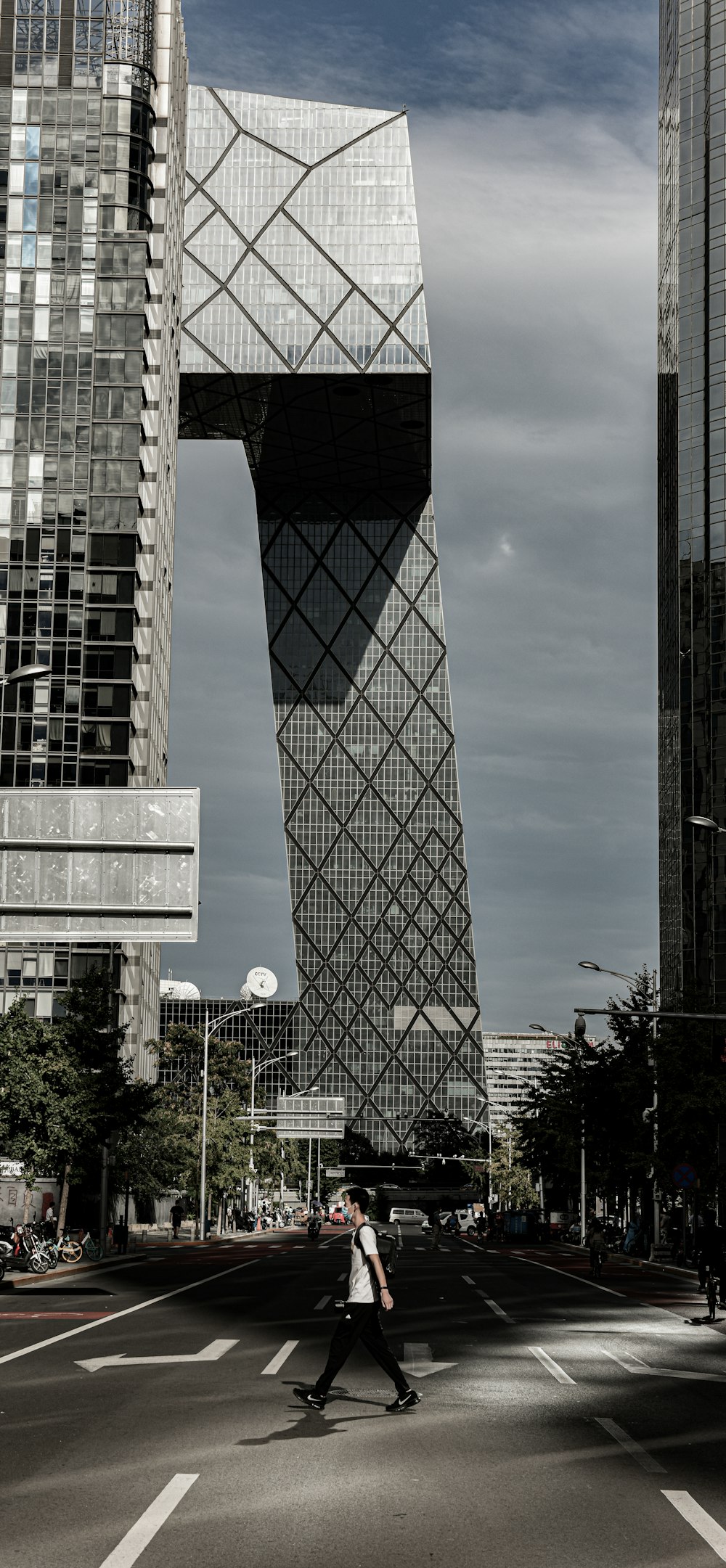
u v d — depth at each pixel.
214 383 199.75
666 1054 60.97
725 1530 10.68
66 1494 11.55
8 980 106.75
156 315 120.31
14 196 118.69
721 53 128.38
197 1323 26.67
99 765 112.50
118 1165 67.19
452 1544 10.12
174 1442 13.94
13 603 114.12
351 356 198.50
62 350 117.25
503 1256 66.25
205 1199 85.94
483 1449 13.83
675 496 127.00
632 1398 17.56
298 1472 12.54
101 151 119.19
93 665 113.81
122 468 116.19
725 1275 30.62
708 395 124.56
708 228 127.06
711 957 116.31
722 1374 20.53
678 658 123.88
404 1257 61.84
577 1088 73.88
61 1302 32.22
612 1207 103.75
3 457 115.94
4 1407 16.23
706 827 49.72
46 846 29.48
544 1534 10.47
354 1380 18.70
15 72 120.12
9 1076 48.44
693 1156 59.75
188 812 29.55
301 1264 50.56
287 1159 160.62
